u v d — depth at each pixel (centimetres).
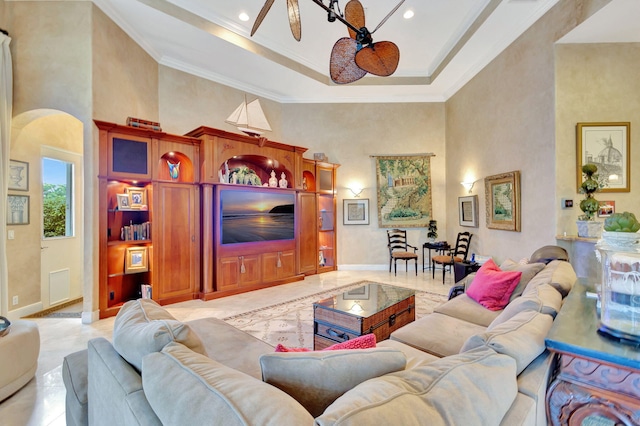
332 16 244
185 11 406
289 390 96
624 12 307
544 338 113
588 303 146
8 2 360
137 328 131
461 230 596
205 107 538
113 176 377
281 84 597
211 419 75
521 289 256
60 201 447
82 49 358
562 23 353
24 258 389
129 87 420
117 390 111
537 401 97
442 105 662
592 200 328
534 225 401
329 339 261
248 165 578
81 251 480
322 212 672
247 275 495
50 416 197
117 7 378
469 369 90
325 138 672
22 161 387
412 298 309
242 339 214
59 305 439
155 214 413
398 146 669
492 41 455
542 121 386
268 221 528
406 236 660
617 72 362
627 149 361
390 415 67
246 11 421
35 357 240
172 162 468
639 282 101
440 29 468
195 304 427
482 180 523
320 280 575
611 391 93
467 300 277
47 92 357
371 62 275
